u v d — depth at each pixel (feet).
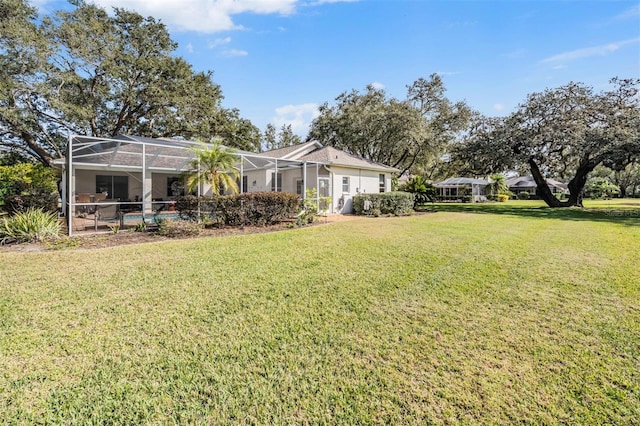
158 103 71.82
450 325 10.43
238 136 87.86
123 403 6.80
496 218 44.98
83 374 7.75
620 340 9.38
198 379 7.60
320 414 6.53
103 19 66.64
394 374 7.82
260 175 58.34
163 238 25.72
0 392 7.07
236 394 7.10
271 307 11.82
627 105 60.44
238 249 21.67
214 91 83.71
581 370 7.93
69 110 58.39
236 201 32.32
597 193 136.05
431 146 76.69
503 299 12.68
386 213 52.44
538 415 6.44
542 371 7.90
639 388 7.22
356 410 6.63
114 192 53.83
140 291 13.38
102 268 16.67
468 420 6.34
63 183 47.11
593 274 16.05
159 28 73.56
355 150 86.99
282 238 26.03
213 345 9.11
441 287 14.07
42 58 53.88
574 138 59.00
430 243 24.17
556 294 13.24
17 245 22.24
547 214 53.16
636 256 20.01
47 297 12.62
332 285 14.29
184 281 14.73
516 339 9.48
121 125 73.87
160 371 7.89
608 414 6.44
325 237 26.63
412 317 11.03
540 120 64.64
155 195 58.13
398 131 70.85
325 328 10.19
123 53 68.18
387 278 15.33
